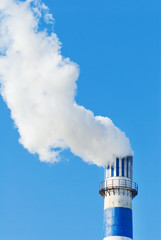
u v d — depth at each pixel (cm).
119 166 11912
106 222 11388
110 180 11781
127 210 11444
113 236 11144
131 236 11288
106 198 11656
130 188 11675
